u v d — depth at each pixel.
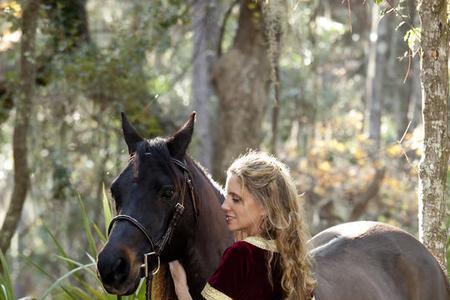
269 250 4.18
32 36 9.88
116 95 11.24
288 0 9.13
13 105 11.73
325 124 14.35
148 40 11.09
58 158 11.38
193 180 4.65
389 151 12.53
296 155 14.21
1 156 16.11
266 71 12.41
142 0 12.09
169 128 13.06
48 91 11.45
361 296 4.99
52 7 11.41
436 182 6.00
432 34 5.94
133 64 11.06
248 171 4.20
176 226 4.54
